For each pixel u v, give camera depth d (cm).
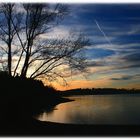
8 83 2791
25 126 1641
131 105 4494
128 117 2627
